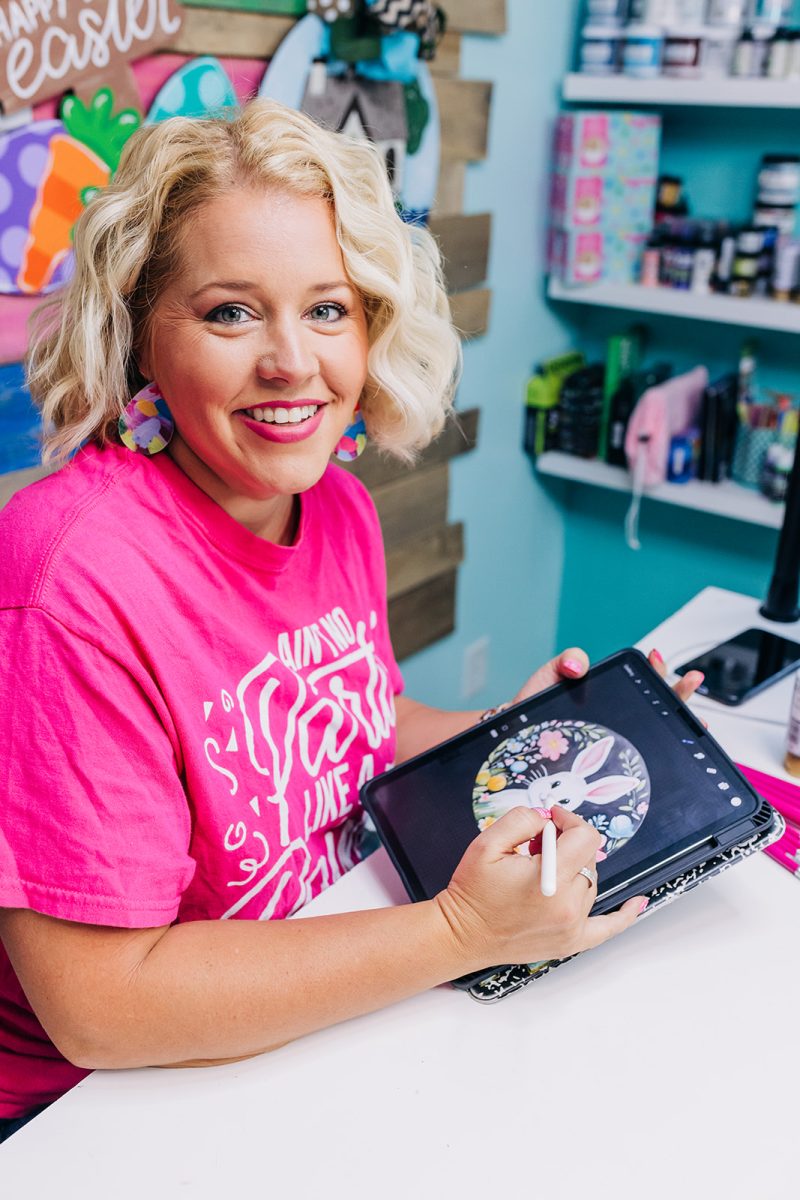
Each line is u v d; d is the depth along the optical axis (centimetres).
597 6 180
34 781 64
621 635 244
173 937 68
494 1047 69
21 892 64
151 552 73
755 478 191
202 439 73
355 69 146
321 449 76
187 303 69
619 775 83
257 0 131
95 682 66
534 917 68
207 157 67
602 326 220
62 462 80
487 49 173
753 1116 64
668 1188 60
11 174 112
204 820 75
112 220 69
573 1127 64
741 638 128
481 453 206
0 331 116
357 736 91
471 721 106
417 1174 61
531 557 234
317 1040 70
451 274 179
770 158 175
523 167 190
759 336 197
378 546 101
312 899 84
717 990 74
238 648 78
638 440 195
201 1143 63
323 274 70
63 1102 65
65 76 113
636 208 191
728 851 77
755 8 166
